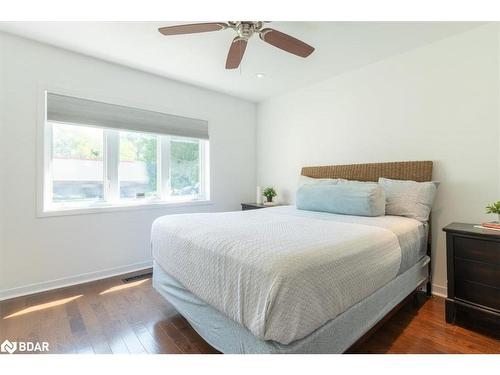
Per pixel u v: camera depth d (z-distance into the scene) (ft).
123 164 9.75
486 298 5.55
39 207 7.79
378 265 4.77
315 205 8.23
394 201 7.45
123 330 5.76
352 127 9.69
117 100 9.18
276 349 3.38
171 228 5.83
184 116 10.99
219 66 9.26
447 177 7.47
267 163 13.21
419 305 6.95
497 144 6.66
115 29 7.02
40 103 7.76
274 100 12.77
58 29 7.04
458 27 6.88
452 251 6.01
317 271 3.66
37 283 7.78
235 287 3.84
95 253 8.82
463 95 7.16
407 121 8.25
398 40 7.50
